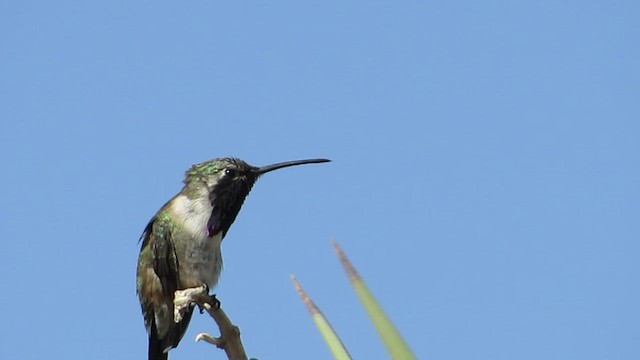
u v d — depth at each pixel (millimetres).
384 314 3717
